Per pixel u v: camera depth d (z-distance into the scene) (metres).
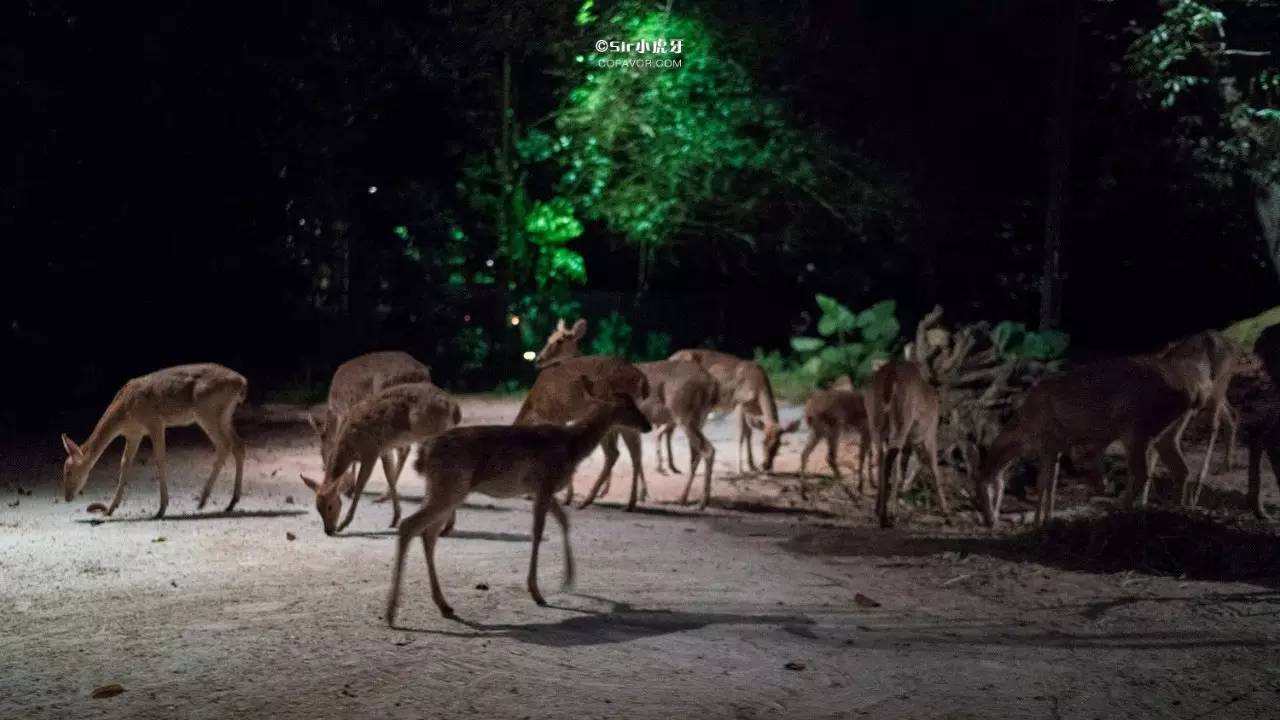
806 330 33.44
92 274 22.97
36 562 9.68
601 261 34.31
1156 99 22.95
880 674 6.88
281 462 16.66
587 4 25.28
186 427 20.00
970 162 29.64
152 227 23.38
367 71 24.59
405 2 24.27
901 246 31.05
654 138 27.67
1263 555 10.25
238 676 6.59
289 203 24.92
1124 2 24.41
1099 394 11.70
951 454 15.52
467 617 8.02
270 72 22.89
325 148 24.30
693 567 10.03
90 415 21.36
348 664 6.84
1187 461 16.30
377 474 15.91
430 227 28.67
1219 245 28.81
